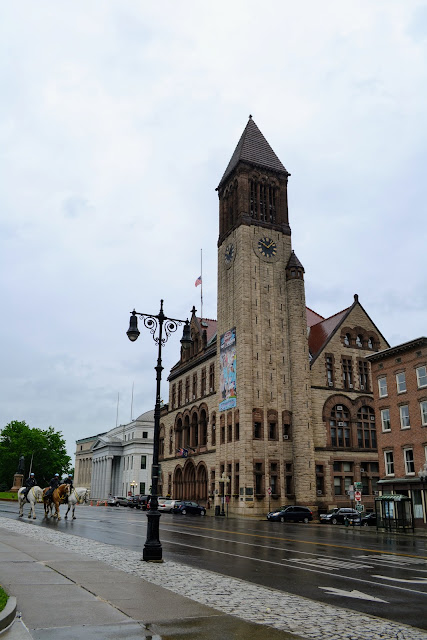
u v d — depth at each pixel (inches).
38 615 398.6
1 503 2682.1
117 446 5201.8
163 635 357.4
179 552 883.4
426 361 1808.6
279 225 2992.1
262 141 3159.5
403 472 1852.9
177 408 3560.5
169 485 3555.6
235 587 545.3
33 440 5182.1
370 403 2876.5
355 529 1728.6
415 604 503.2
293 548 1013.8
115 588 509.7
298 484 2571.4
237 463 2598.4
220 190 3243.1
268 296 2829.7
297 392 2691.9
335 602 509.7
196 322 3432.6
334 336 2878.9
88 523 1460.4
